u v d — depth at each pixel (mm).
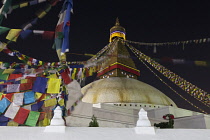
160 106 33812
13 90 10000
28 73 10117
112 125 24156
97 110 23359
